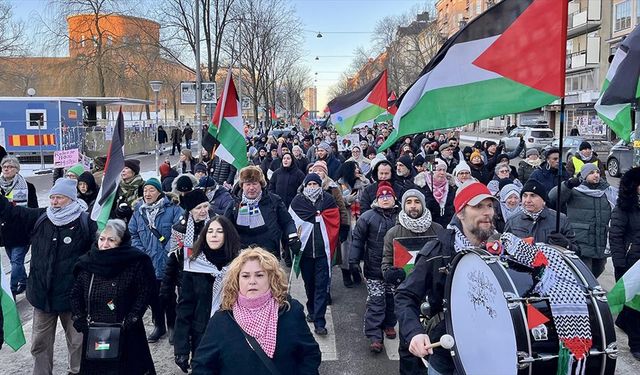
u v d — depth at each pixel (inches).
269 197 249.0
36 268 205.6
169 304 247.8
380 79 543.5
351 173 389.7
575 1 1834.4
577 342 109.0
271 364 119.8
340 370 223.1
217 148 319.3
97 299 185.2
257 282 124.3
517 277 114.6
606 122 296.7
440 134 1012.5
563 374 109.5
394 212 246.2
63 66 1557.6
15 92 1913.1
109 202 226.4
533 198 226.4
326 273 272.1
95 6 1478.8
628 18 1599.4
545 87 185.2
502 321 111.2
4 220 230.8
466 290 124.8
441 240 140.0
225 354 120.8
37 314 206.5
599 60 1738.4
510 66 192.9
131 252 188.7
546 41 185.5
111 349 181.0
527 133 1359.5
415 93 210.4
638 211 239.0
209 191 289.4
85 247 208.7
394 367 225.5
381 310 242.7
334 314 292.7
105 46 1510.8
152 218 253.6
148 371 195.2
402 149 593.3
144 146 1535.4
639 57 217.8
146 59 1454.2
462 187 139.3
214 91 674.2
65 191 208.8
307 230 271.1
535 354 108.7
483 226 135.3
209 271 188.4
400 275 152.1
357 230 247.4
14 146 1113.4
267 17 1359.5
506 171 370.0
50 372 209.8
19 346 212.2
